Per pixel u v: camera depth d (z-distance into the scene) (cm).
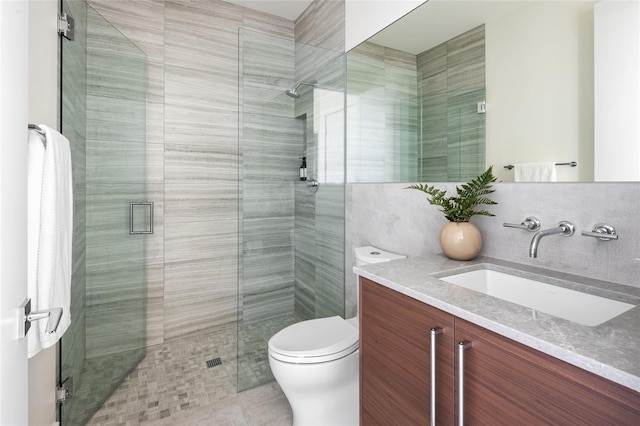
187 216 260
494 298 89
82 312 174
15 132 67
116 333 200
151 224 232
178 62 254
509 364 72
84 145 180
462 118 145
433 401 88
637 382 51
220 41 270
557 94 111
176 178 255
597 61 100
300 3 273
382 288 112
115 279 202
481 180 129
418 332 96
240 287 204
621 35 95
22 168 73
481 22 136
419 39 164
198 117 262
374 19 193
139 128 225
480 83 136
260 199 212
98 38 189
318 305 232
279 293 219
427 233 165
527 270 115
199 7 261
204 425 162
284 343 153
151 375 208
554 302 104
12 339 65
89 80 184
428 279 108
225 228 276
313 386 142
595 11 100
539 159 117
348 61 219
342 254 232
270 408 176
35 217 102
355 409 157
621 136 96
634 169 93
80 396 166
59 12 148
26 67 74
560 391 63
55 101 147
